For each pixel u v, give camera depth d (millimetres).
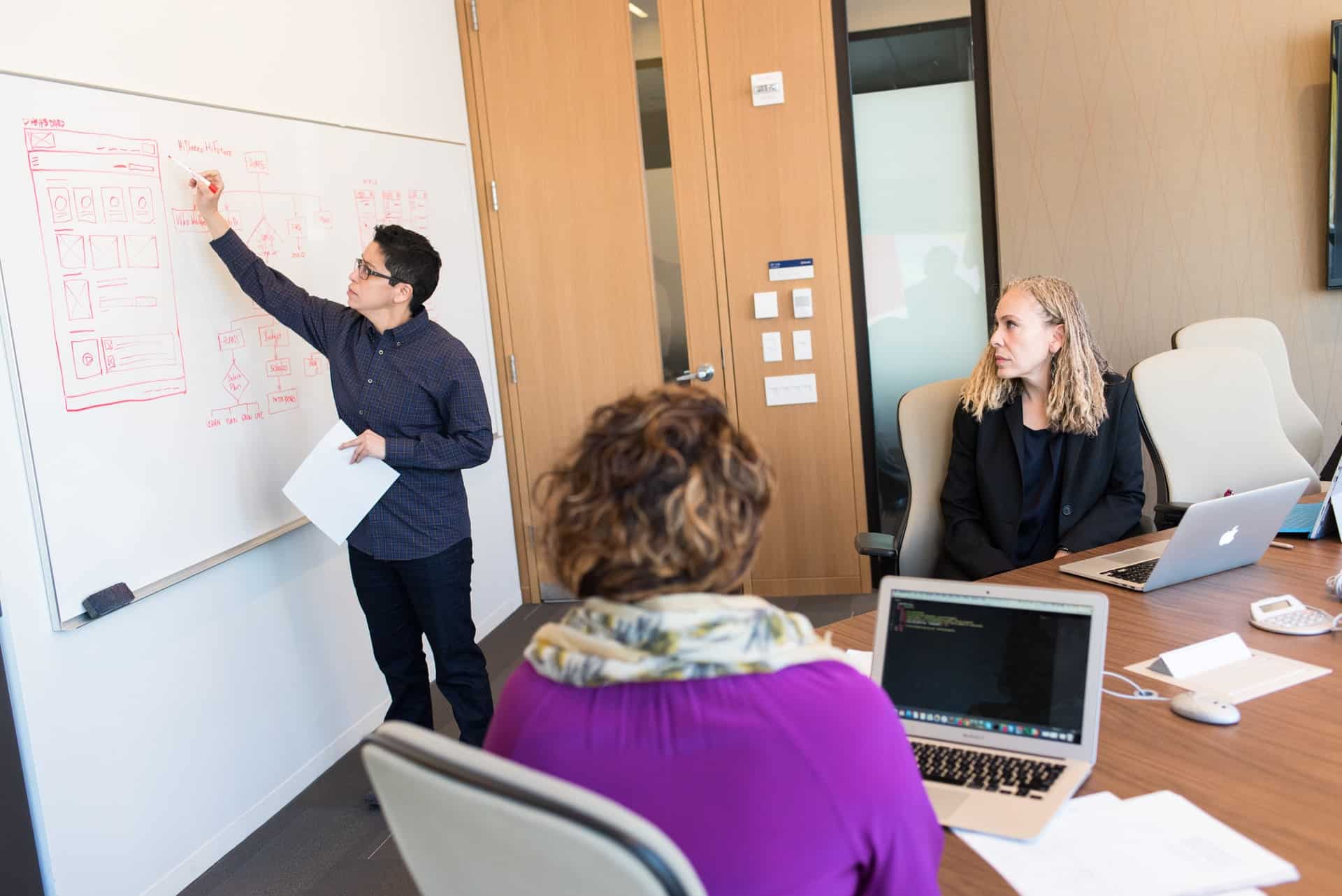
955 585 1429
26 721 2041
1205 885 1048
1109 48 4094
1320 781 1243
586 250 4387
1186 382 2852
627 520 855
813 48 4129
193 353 2545
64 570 2131
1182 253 4176
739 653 853
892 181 4273
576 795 753
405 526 2707
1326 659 1604
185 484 2502
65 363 2160
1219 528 1942
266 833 2727
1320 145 4004
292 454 2947
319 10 3246
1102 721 1459
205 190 2533
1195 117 4086
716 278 4320
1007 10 4121
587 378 4461
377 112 3596
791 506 4402
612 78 4273
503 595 4449
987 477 2658
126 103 2369
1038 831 1162
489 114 4375
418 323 2701
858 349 4305
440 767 834
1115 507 2557
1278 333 3754
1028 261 4246
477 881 881
